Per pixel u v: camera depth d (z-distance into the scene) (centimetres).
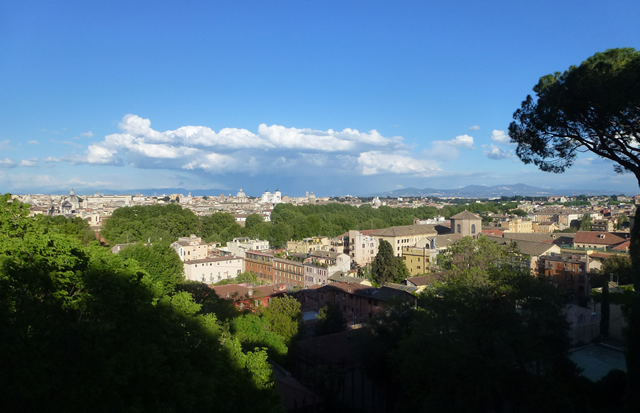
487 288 4231
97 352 2166
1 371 2011
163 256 7788
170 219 19725
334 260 11969
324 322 7156
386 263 10819
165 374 2336
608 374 4600
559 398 3838
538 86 4056
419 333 4181
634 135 3559
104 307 2286
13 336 2048
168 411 2170
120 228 16838
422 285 8731
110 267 2559
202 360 2784
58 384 2041
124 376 2120
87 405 2066
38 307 2138
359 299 8481
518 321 3991
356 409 5091
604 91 3300
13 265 2188
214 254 14525
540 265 9369
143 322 2539
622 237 12988
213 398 2523
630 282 8681
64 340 2150
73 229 11375
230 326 4972
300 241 16812
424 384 4416
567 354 4344
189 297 3191
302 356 5975
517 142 4381
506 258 5384
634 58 3303
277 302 6938
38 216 2848
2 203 2731
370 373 5319
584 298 7531
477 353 3794
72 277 2361
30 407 2027
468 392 3834
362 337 5409
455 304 4200
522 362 3881
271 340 5247
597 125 3709
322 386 5072
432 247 13000
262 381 2978
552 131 4053
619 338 6450
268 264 13362
